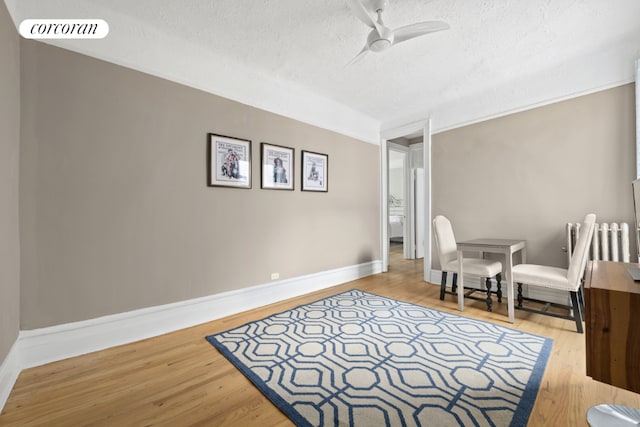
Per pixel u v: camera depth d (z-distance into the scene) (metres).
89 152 1.99
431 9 2.04
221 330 2.35
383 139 4.56
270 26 2.24
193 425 1.29
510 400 1.42
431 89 3.38
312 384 1.58
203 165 2.57
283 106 3.23
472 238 3.52
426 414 1.33
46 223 1.83
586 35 2.36
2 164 1.48
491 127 3.35
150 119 2.27
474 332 2.25
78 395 1.50
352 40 2.44
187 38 2.40
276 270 3.14
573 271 2.21
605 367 1.10
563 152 2.84
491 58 2.72
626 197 2.50
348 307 2.88
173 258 2.38
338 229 3.89
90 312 1.99
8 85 1.57
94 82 2.02
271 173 3.09
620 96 2.52
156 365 1.81
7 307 1.54
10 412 1.37
